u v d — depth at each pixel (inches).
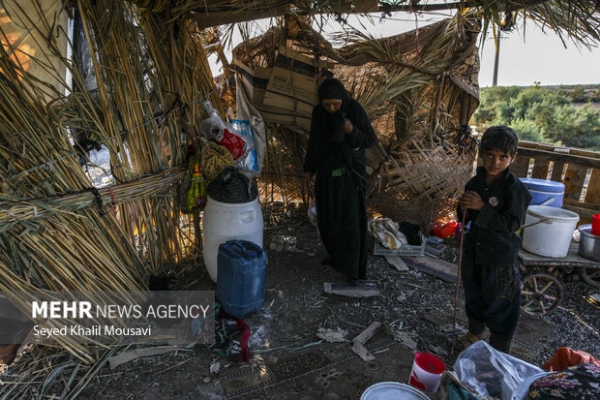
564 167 171.9
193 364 100.2
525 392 61.2
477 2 112.2
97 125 110.7
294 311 123.1
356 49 165.6
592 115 443.2
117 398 90.0
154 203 131.3
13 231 94.6
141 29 125.0
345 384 94.6
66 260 102.8
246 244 117.5
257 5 120.1
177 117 134.9
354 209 127.2
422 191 173.0
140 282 125.2
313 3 115.7
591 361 75.2
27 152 96.2
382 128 179.0
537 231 127.5
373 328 112.9
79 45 122.2
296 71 168.2
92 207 108.9
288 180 197.0
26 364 98.1
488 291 92.8
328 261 150.9
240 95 163.3
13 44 98.7
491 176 89.6
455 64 163.9
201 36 157.5
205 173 131.3
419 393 78.0
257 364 100.7
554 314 124.8
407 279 144.5
